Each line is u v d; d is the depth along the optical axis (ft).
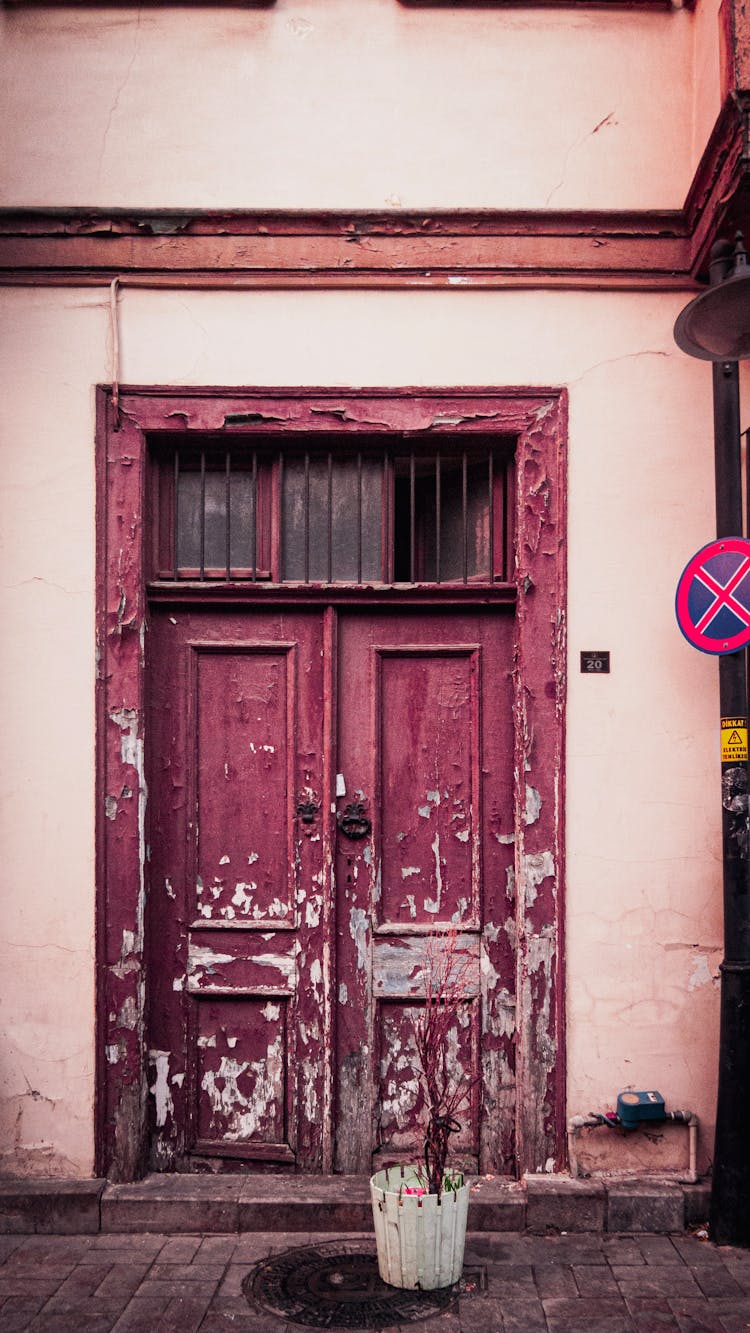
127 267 13.93
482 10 14.15
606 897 13.65
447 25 14.15
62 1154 13.44
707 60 13.33
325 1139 13.89
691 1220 13.10
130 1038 13.56
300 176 14.05
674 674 13.76
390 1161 14.01
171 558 14.34
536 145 14.10
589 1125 13.39
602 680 13.76
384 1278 11.68
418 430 13.89
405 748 14.28
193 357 13.92
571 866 13.66
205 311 13.94
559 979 13.57
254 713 14.28
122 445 13.87
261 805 14.24
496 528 14.37
